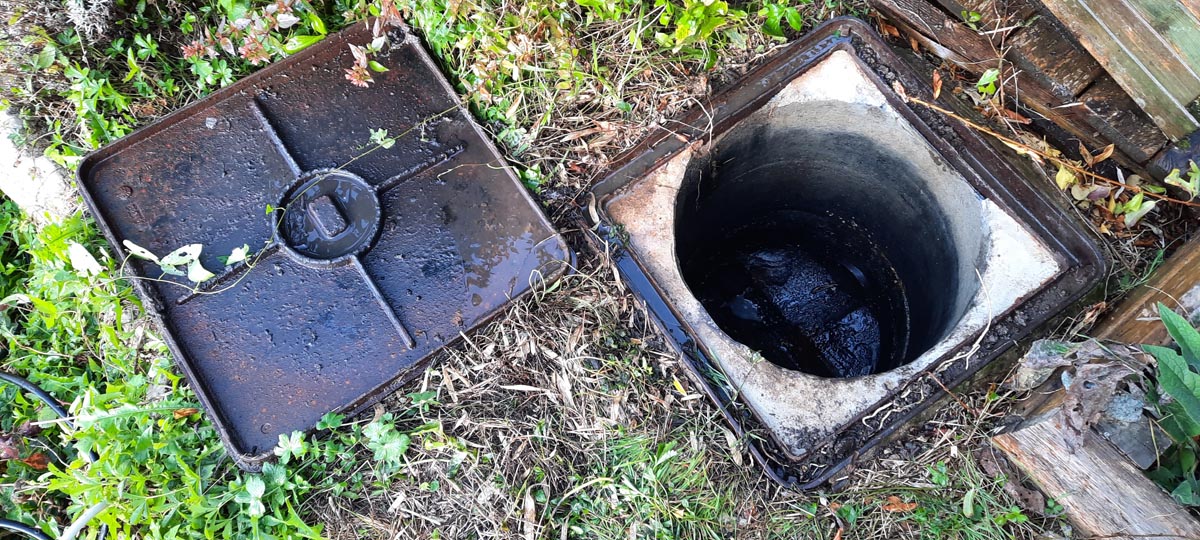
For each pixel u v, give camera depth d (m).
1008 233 1.05
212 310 1.02
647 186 1.08
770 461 0.96
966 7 1.11
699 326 1.01
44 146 1.13
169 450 0.93
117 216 1.06
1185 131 1.00
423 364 0.99
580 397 0.97
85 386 1.05
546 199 1.08
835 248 1.58
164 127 1.12
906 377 0.99
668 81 1.12
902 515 0.93
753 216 1.51
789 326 1.54
